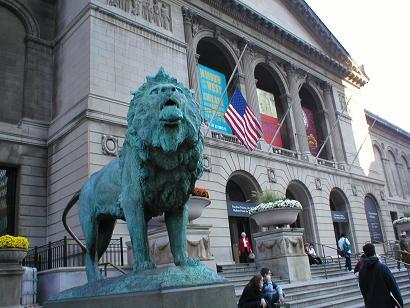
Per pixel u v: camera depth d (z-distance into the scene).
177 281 3.02
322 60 36.25
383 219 36.19
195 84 23.86
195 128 3.65
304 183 28.70
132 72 20.36
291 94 32.09
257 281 7.92
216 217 21.59
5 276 8.71
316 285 13.43
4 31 20.80
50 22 22.80
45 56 21.91
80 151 17.59
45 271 12.77
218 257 20.72
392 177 46.16
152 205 3.77
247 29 29.88
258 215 15.19
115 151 17.95
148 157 3.58
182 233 3.83
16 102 20.16
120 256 15.59
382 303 6.00
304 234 28.39
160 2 23.88
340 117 36.38
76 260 15.46
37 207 18.86
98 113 18.02
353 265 22.48
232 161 24.08
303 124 31.52
